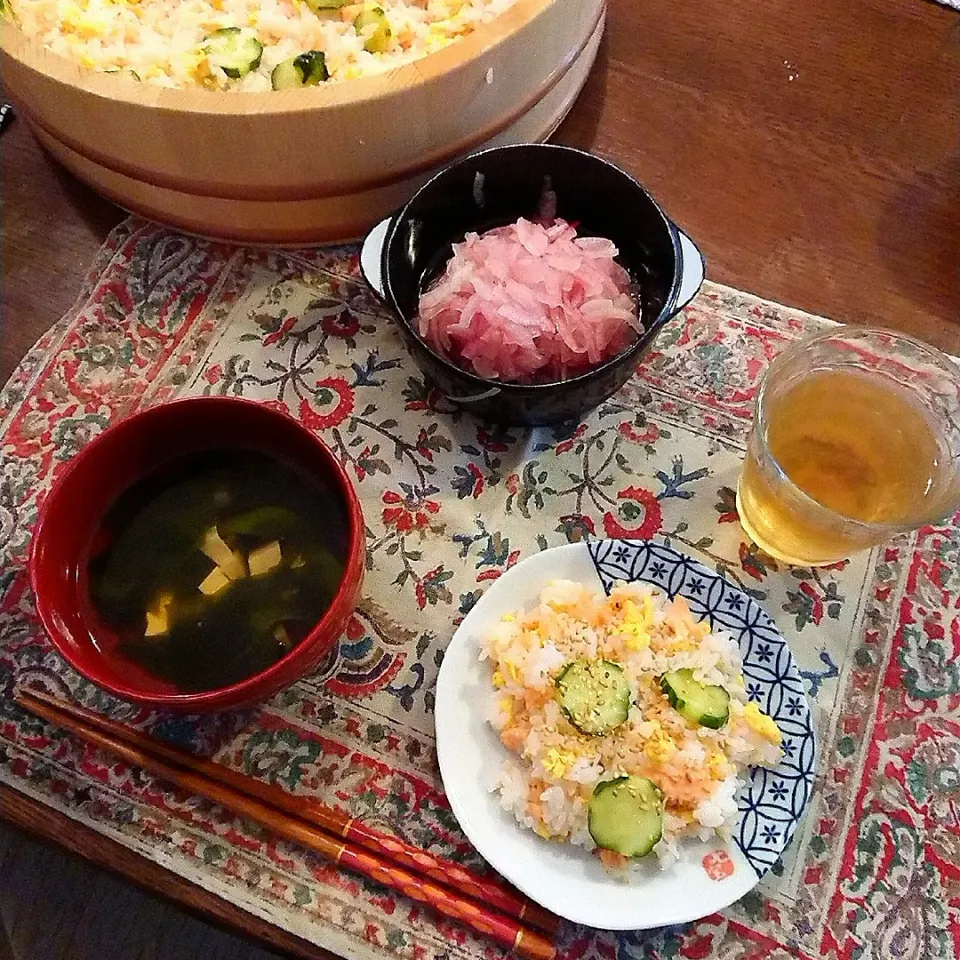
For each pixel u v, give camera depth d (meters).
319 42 0.46
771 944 0.36
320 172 0.43
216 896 0.37
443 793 0.38
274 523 0.39
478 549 0.43
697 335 0.47
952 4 0.53
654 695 0.38
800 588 0.42
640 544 0.40
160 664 0.37
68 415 0.45
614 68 0.52
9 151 0.50
